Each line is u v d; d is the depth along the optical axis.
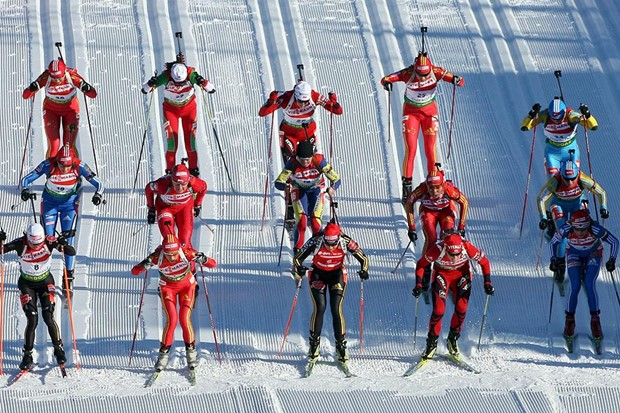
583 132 59.47
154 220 49.28
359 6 68.25
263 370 45.84
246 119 60.19
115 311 48.88
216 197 55.53
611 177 56.69
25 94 54.19
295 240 50.72
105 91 61.28
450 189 49.50
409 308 49.53
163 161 57.44
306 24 66.56
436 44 65.50
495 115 60.75
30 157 57.47
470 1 69.06
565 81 62.88
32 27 65.62
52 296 45.47
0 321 46.69
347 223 54.34
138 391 44.00
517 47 65.25
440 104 61.41
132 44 64.50
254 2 68.19
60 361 44.91
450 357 46.34
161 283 45.34
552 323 48.75
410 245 53.09
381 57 64.56
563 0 69.00
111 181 56.25
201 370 45.62
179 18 66.38
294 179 50.06
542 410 42.56
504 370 45.69
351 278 51.12
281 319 48.81
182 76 52.84
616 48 65.50
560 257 50.28
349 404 43.12
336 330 45.56
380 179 57.00
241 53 64.31
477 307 49.56
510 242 53.22
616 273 51.25
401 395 43.72
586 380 44.75
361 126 59.91
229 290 50.19
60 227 54.00
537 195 55.78
